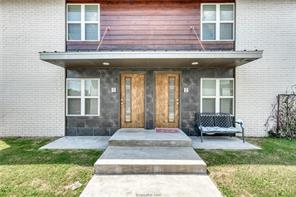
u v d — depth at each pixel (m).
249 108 9.50
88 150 7.07
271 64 9.48
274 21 9.50
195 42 9.54
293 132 9.33
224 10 9.63
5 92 9.59
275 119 9.46
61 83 9.59
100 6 9.61
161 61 8.20
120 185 4.60
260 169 5.55
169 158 5.72
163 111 9.62
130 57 7.57
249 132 9.49
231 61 8.19
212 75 9.53
